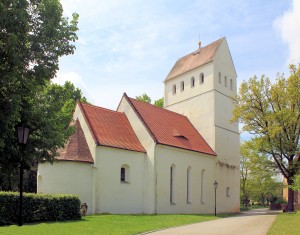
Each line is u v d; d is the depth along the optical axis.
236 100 37.62
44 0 15.27
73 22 16.44
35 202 19.77
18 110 14.83
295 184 32.19
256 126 36.06
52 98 21.11
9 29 12.65
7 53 12.59
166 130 34.78
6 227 16.12
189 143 36.12
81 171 26.84
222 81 42.44
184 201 33.59
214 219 26.06
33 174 37.03
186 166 34.53
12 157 17.00
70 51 16.12
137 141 31.95
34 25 15.05
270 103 35.56
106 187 27.69
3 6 11.89
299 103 34.50
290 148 34.28
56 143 18.50
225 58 43.66
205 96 41.22
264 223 21.89
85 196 26.58
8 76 12.83
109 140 28.97
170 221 22.56
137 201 30.02
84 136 28.64
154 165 30.52
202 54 43.72
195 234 16.11
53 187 26.61
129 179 29.70
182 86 44.56
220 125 40.84
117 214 27.06
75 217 21.45
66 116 22.61
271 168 36.25
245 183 67.81
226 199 40.44
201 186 36.75
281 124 34.16
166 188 31.47
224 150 41.03
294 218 24.56
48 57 15.36
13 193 18.97
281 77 35.44
